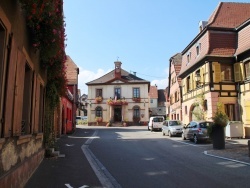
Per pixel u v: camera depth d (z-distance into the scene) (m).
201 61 27.06
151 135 29.53
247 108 24.03
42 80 11.84
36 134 10.26
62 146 18.23
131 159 13.16
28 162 8.40
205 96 26.59
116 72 56.44
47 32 8.51
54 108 14.45
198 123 21.31
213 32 26.52
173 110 39.72
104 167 11.04
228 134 23.17
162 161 12.50
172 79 40.56
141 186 7.97
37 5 6.25
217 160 12.54
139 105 55.19
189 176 9.23
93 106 56.25
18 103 6.90
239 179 8.70
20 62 7.05
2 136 5.64
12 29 6.16
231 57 25.81
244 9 29.75
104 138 25.59
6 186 5.70
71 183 8.20
